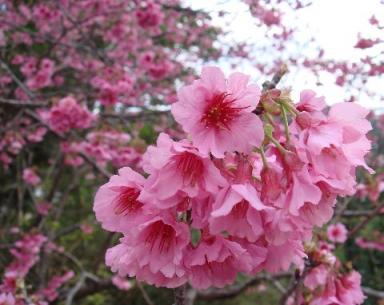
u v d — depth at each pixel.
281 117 1.28
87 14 6.30
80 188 8.02
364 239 5.65
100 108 6.84
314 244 1.98
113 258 1.27
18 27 5.50
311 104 1.22
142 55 5.89
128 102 5.95
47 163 8.13
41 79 5.45
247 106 1.13
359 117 1.17
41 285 5.23
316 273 1.99
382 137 6.38
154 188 1.10
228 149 1.12
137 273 1.23
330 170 1.12
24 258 5.27
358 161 1.14
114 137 5.00
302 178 1.11
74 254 7.41
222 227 1.11
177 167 1.11
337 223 3.72
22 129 5.89
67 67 6.50
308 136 1.14
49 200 6.58
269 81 1.65
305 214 1.16
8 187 7.06
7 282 3.27
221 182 1.09
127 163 5.02
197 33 6.87
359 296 1.98
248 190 1.10
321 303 1.95
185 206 1.14
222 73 1.13
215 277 1.23
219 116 1.14
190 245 1.18
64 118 4.75
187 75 6.93
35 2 6.37
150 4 5.77
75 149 5.07
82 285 5.19
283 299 2.13
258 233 1.10
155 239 1.16
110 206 1.23
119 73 5.33
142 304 6.80
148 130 6.91
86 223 6.38
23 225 6.75
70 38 6.44
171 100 5.77
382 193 5.79
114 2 6.06
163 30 7.52
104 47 7.41
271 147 1.21
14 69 6.35
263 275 4.59
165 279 1.21
